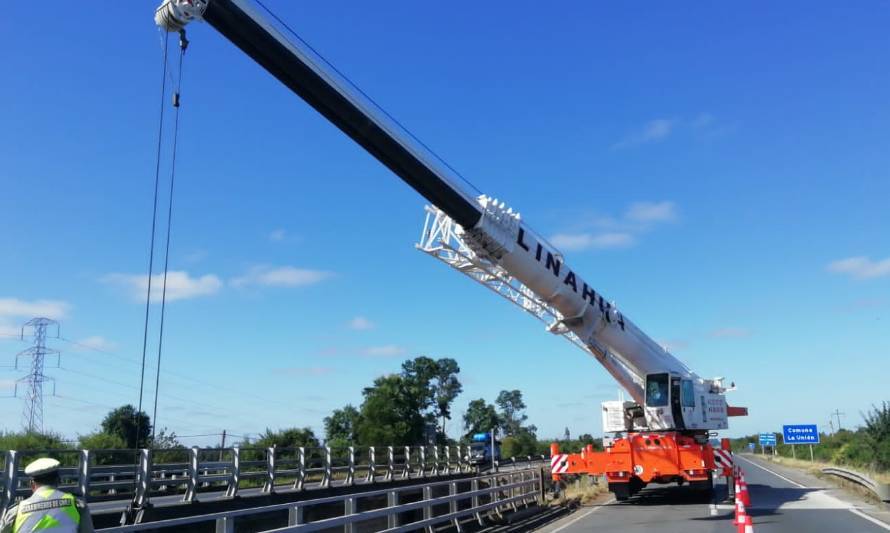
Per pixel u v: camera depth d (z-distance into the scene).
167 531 13.51
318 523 10.12
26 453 11.95
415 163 13.34
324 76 11.49
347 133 12.42
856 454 39.88
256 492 20.09
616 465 20.81
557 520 18.61
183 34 9.99
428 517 13.67
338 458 22.42
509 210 16.36
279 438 48.34
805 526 15.51
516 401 136.75
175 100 9.92
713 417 23.47
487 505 16.59
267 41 10.61
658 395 21.11
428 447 32.31
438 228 16.16
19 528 4.81
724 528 15.39
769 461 67.00
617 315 20.33
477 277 17.88
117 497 16.58
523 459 54.03
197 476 15.16
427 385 96.50
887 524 15.74
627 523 16.86
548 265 17.42
